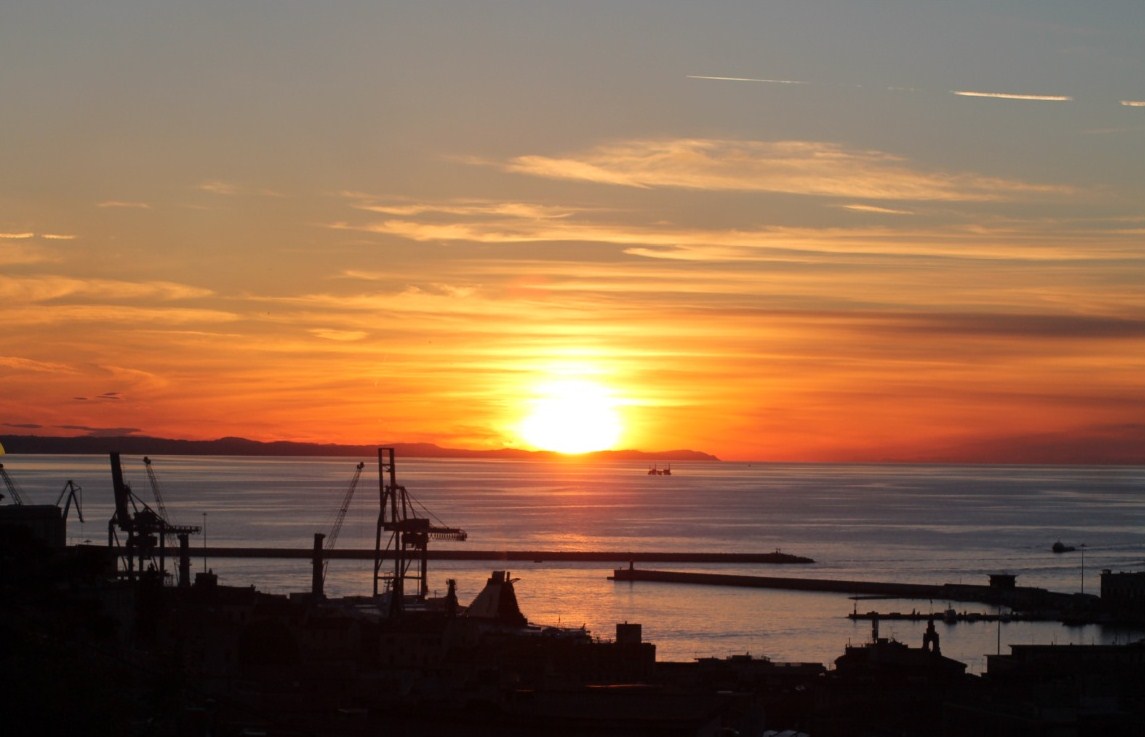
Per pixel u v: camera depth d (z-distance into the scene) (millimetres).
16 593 105500
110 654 116812
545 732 134875
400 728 136625
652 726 138000
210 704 126750
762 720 148625
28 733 99188
